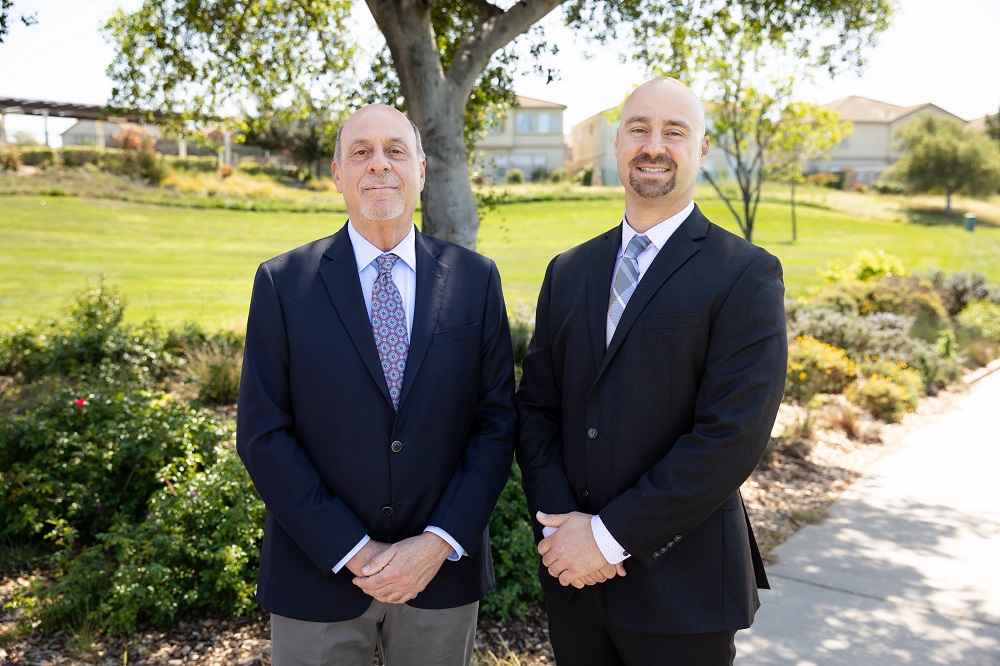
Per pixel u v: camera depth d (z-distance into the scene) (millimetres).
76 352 7395
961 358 10859
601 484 2061
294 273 2158
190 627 3207
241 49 7273
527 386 2312
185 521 3484
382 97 7453
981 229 37562
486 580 2266
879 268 16359
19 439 4273
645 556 1921
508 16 5664
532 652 3080
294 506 1969
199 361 7547
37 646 3039
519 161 48625
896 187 46969
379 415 2053
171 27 6992
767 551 4270
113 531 3572
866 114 55031
